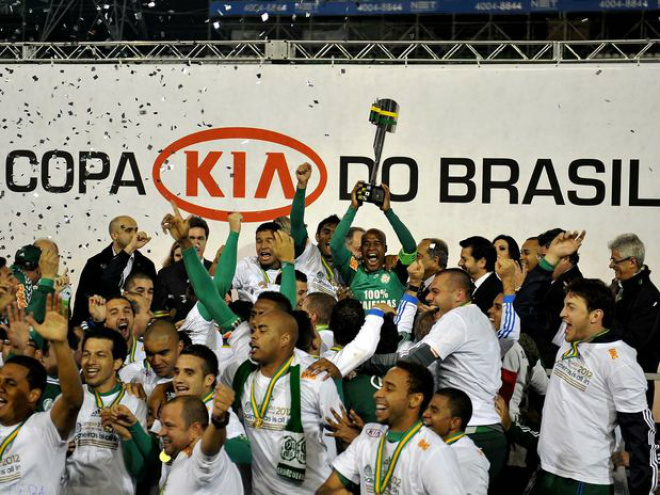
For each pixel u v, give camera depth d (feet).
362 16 32.71
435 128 31.04
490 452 16.37
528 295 18.79
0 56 34.37
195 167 31.94
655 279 30.19
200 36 33.40
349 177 31.37
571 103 30.48
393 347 16.49
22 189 32.40
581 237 18.69
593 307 15.38
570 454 15.47
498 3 31.91
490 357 16.57
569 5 31.63
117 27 33.63
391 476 12.77
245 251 31.83
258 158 31.73
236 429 14.55
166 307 27.22
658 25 31.99
